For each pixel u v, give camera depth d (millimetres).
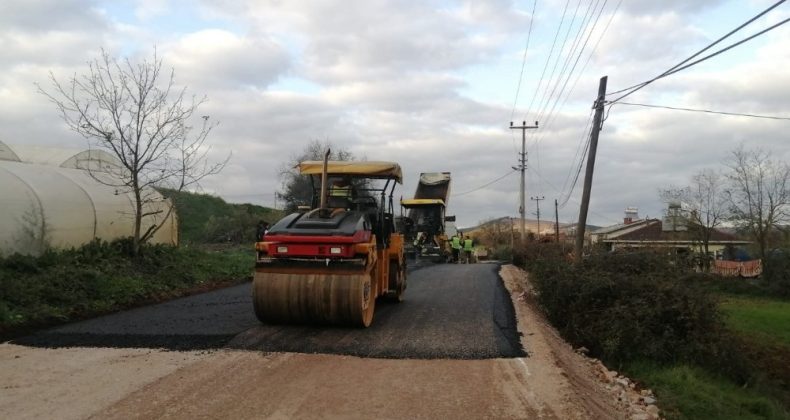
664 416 8148
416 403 6215
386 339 8828
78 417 5523
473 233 77188
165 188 16969
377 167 10828
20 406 5766
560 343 10586
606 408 7207
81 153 17359
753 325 21125
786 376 14453
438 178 34031
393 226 12164
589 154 19969
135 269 13641
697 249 41125
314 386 6625
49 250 12242
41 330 9047
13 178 12609
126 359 7418
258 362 7438
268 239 9250
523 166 53344
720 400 9492
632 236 51375
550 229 96062
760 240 35531
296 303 9094
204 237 32844
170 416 5621
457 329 9734
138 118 14047
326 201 10625
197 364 7258
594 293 11812
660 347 10617
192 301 12461
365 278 9305
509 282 18125
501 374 7297
